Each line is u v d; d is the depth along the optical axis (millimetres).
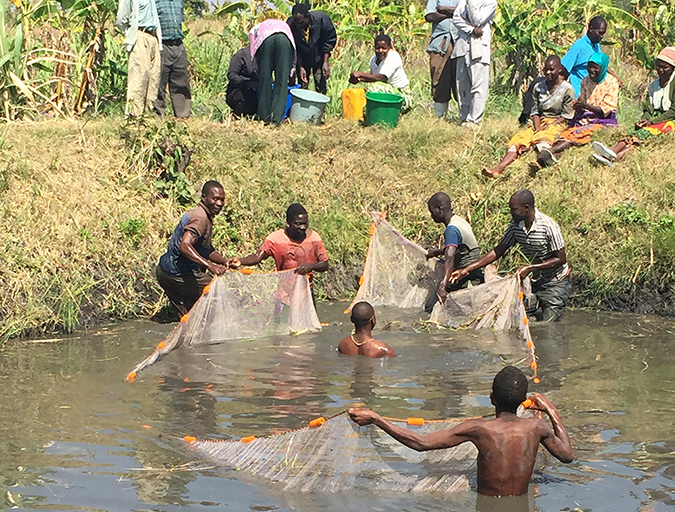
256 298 8852
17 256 9391
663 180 11445
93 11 13219
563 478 5457
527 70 17266
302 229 9258
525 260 10789
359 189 12211
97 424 6270
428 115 14430
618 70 18750
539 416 5883
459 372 7582
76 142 11508
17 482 5297
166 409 6598
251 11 17750
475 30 13109
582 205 11461
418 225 11789
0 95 12367
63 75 13719
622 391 7125
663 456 5781
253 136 12586
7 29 14359
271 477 5504
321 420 5562
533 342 8688
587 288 10602
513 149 12289
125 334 8922
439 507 5098
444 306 9281
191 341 8477
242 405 6688
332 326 9320
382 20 19375
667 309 10133
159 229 10688
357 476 5473
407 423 5582
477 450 5496
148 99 12242
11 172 10422
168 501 5105
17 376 7410
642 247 10641
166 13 12422
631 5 19250
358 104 13898
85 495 5145
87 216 10328
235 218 11281
